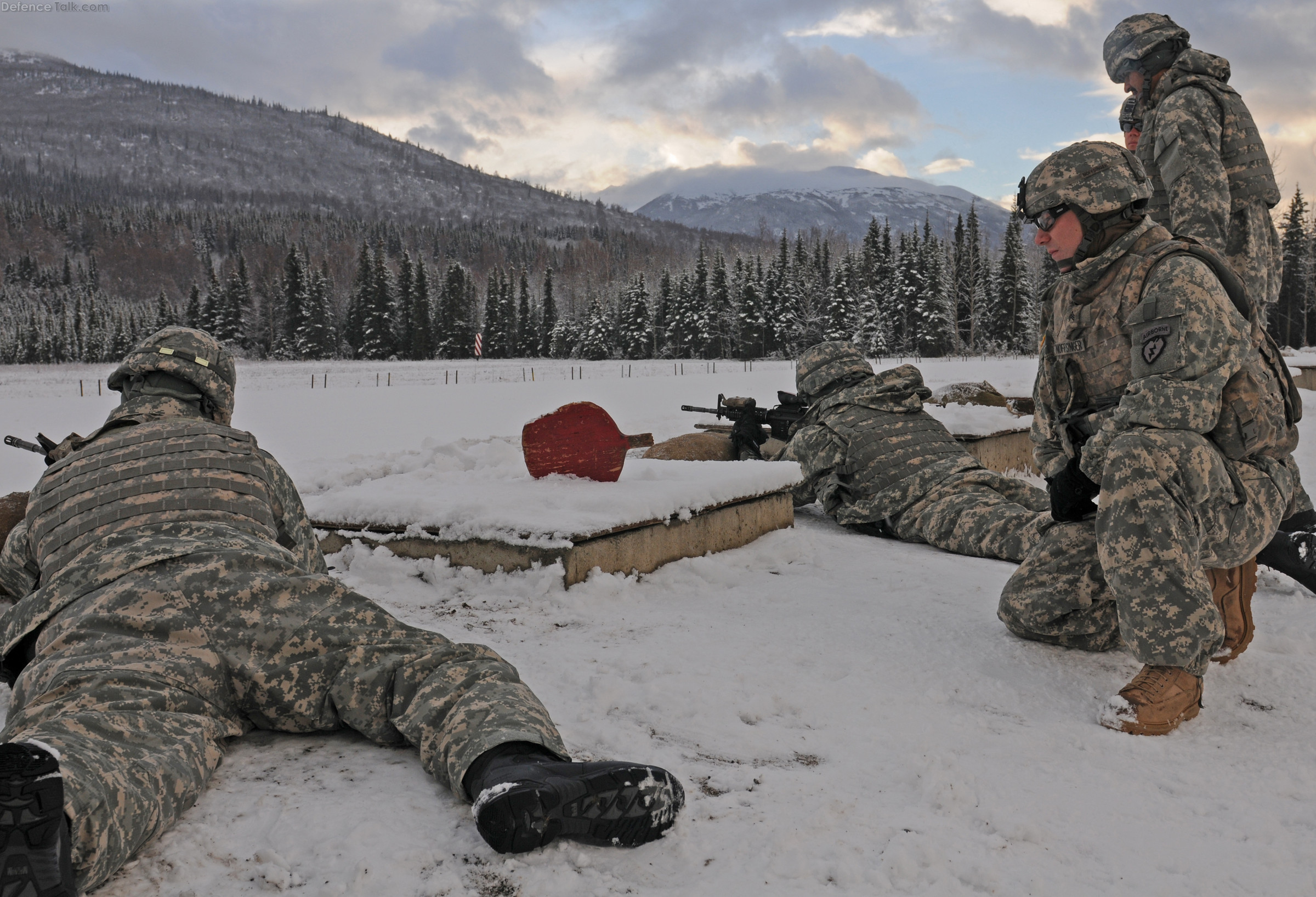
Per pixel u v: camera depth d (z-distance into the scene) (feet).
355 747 7.84
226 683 7.41
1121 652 11.23
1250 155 14.42
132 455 8.60
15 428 58.18
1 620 7.95
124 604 7.42
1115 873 6.23
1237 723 9.09
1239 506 9.59
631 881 5.89
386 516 14.83
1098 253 10.33
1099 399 10.64
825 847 6.36
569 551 13.33
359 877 5.70
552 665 10.35
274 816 6.55
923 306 261.44
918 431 19.58
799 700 9.39
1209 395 9.04
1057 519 10.96
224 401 9.86
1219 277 9.49
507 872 5.88
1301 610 13.39
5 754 4.45
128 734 6.37
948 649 11.21
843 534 19.35
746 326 296.10
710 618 12.59
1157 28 14.64
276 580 7.75
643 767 6.19
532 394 88.17
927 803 7.13
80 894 5.32
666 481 16.30
